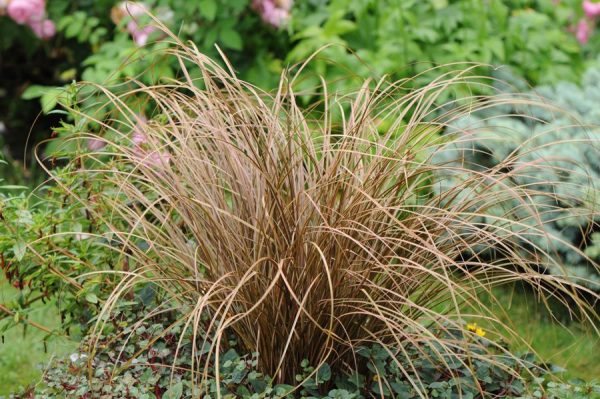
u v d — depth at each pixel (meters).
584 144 5.22
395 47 6.04
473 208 4.24
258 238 3.13
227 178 3.36
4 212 3.65
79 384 3.30
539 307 5.26
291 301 3.14
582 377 4.47
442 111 5.65
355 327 3.24
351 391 3.23
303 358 3.23
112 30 7.56
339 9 6.40
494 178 3.29
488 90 6.02
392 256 3.09
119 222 3.93
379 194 3.32
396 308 3.14
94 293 3.73
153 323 3.66
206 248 3.25
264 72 6.45
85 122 3.87
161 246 3.35
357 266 3.20
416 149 3.62
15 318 3.61
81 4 7.55
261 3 6.41
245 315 3.01
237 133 3.32
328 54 6.02
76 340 3.72
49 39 8.05
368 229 3.00
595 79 6.36
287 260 3.07
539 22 6.59
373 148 3.69
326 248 3.11
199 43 6.48
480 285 3.17
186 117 3.45
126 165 4.06
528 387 3.30
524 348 4.65
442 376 3.38
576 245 5.11
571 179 4.98
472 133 3.62
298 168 3.30
